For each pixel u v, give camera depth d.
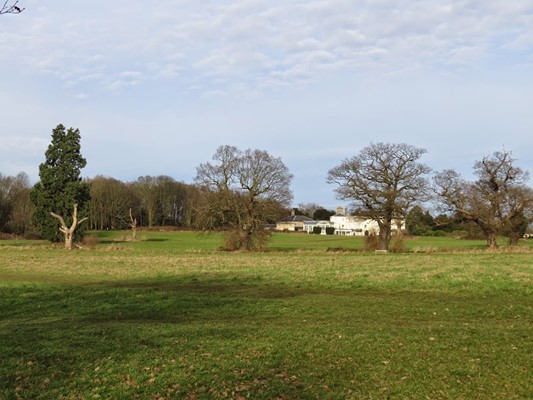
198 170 66.44
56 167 78.69
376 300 21.89
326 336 13.96
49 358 12.20
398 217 65.19
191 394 10.05
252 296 23.88
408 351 12.40
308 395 9.91
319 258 49.25
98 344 13.37
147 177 144.38
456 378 10.64
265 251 64.31
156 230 132.12
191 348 12.89
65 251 61.47
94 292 24.72
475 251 59.84
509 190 67.12
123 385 10.50
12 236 95.00
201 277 32.50
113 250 63.94
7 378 10.89
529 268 32.25
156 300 22.28
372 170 65.06
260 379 10.75
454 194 68.50
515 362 11.48
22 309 20.55
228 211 66.25
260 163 65.88
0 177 114.25
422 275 29.34
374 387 10.28
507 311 18.84
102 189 127.19
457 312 18.80
